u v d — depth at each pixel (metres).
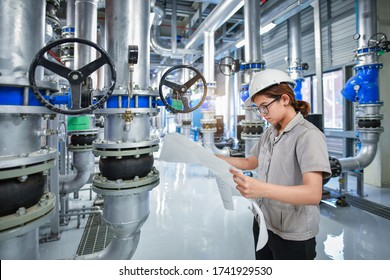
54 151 0.81
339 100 4.15
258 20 3.09
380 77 3.34
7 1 0.71
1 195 0.66
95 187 1.15
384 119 3.38
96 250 1.85
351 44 3.81
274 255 1.06
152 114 1.24
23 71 0.74
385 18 3.32
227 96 6.43
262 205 1.06
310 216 0.95
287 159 0.94
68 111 0.80
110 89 0.85
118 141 1.13
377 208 2.60
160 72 8.01
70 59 2.35
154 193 3.18
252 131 3.13
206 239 1.99
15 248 0.74
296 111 1.01
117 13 1.16
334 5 4.07
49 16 1.71
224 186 0.97
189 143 0.96
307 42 4.66
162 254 1.78
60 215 2.23
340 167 2.78
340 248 1.85
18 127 0.73
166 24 6.18
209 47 4.23
